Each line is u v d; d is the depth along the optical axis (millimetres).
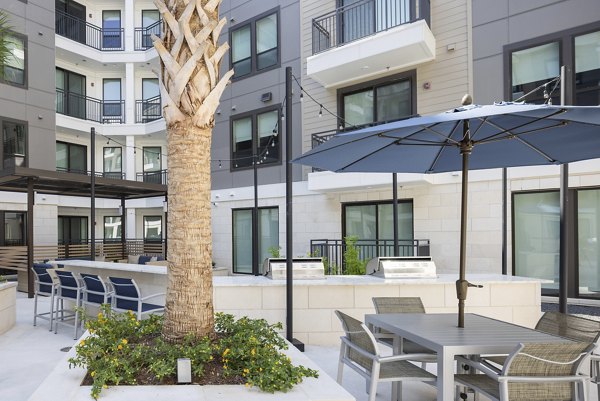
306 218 11781
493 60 8984
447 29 9547
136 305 5391
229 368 2689
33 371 4438
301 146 12000
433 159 4316
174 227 3033
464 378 2998
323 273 5582
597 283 7902
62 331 6305
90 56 17125
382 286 5281
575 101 8094
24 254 11055
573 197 8094
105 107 18828
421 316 3840
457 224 9242
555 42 8305
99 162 18734
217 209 14109
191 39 3023
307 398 2354
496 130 3650
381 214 10656
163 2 3088
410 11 9305
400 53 9359
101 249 15305
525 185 8461
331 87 11375
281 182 12422
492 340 2910
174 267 3020
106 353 2719
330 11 11422
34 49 14773
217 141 14180
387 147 3877
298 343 4957
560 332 3633
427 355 2990
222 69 14219
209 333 3035
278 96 12625
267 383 2453
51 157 15148
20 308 8266
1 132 13742
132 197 15094
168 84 3072
